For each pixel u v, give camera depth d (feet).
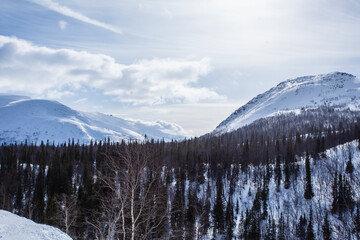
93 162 308.81
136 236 64.95
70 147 409.49
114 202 62.69
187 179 314.14
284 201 249.34
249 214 232.12
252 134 605.31
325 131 542.57
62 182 221.46
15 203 199.62
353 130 402.93
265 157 403.34
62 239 39.50
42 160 313.94
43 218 141.90
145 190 61.62
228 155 402.11
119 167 58.29
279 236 170.50
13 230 37.81
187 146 449.48
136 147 60.59
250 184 324.60
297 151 396.98
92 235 101.55
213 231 191.83
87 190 155.74
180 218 152.35
